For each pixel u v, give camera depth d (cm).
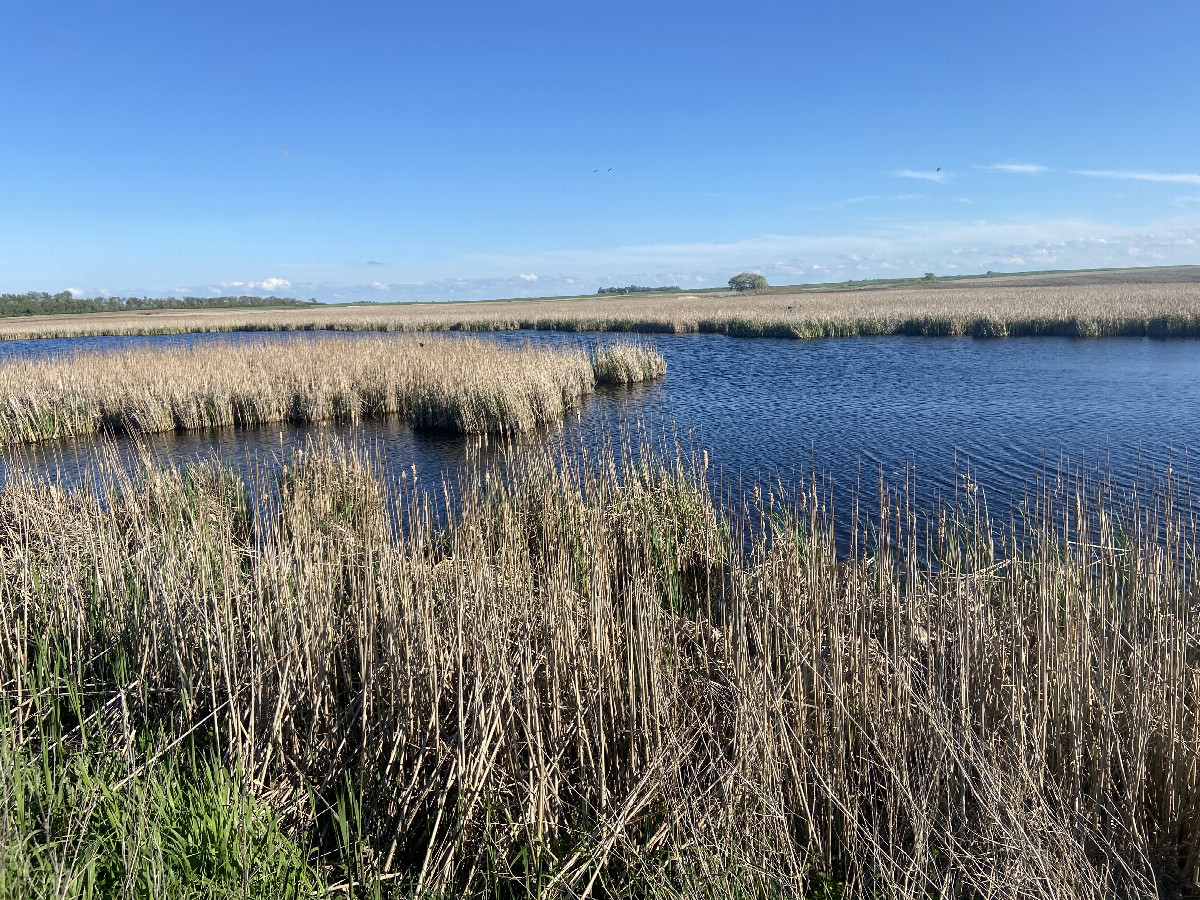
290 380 2189
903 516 979
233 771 397
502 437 1738
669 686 450
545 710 434
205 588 500
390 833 395
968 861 353
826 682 418
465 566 528
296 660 452
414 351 2681
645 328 4931
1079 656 421
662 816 388
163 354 2739
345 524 810
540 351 2558
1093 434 1559
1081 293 5788
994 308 4422
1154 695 411
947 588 553
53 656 511
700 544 775
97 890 320
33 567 630
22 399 1930
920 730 409
